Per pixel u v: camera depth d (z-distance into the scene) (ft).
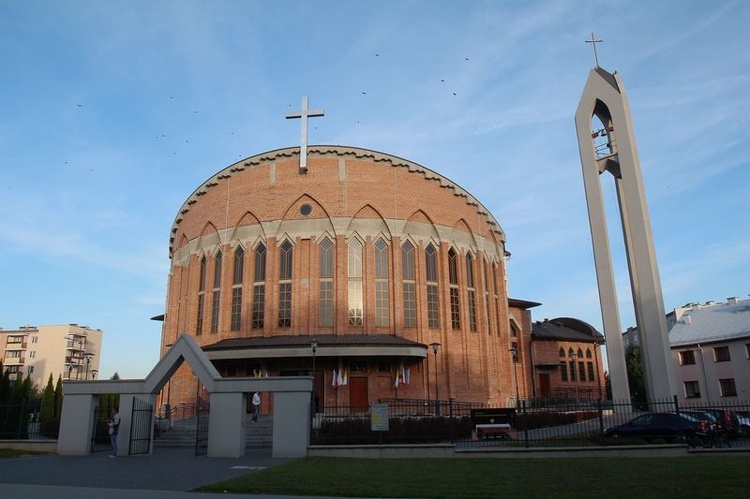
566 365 186.39
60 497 39.47
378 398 120.16
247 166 136.98
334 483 45.37
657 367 97.45
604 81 114.62
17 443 82.43
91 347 420.36
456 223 142.20
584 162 114.42
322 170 132.77
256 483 45.47
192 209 148.15
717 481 42.24
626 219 111.04
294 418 72.28
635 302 106.22
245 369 123.24
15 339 392.27
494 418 91.97
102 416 104.32
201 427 96.84
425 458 67.00
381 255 131.23
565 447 67.51
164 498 39.06
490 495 39.14
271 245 129.90
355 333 125.39
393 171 135.33
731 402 172.14
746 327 177.99
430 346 128.57
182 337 79.05
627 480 44.65
